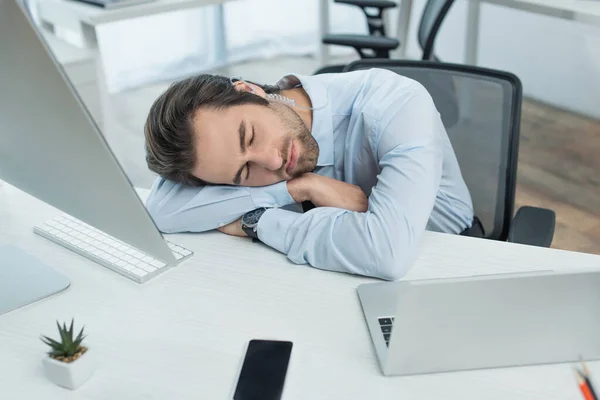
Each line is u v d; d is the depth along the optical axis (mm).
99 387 872
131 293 1066
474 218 1504
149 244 932
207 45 4102
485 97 1479
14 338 971
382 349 908
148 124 1180
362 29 4457
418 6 4137
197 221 1228
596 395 811
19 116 848
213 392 859
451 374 867
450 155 1415
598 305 900
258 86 1283
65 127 812
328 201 1235
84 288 1083
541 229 1325
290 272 1112
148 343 950
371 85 1350
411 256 1098
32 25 717
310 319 988
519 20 3637
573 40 3389
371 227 1100
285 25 4344
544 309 897
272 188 1228
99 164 833
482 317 888
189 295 1056
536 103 3660
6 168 1012
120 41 3814
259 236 1181
